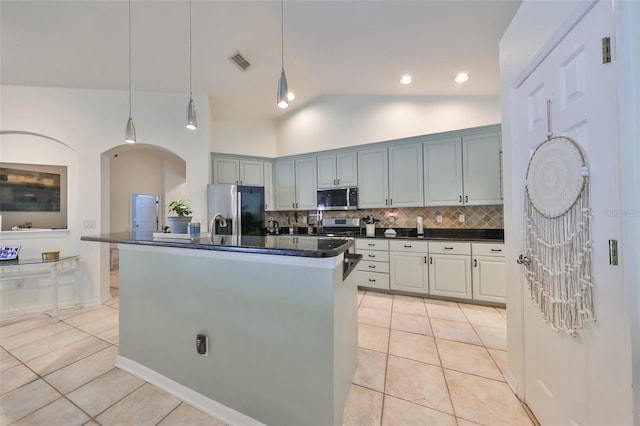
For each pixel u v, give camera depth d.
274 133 4.97
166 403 1.51
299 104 4.60
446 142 3.36
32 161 2.94
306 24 2.46
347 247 1.28
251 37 2.67
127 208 5.48
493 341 2.17
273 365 1.28
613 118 0.84
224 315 1.41
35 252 2.90
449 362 1.88
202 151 3.57
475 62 2.80
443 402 1.49
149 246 1.67
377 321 2.58
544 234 1.19
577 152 0.97
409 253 3.30
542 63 1.20
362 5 2.15
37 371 1.80
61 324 2.59
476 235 3.35
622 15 0.79
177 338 1.58
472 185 3.22
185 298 1.54
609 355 0.87
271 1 2.19
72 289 3.05
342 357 1.34
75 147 3.05
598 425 0.92
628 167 0.78
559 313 1.10
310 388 1.20
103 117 3.17
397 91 3.78
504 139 1.59
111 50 2.63
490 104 3.46
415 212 3.79
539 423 1.30
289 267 1.24
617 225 0.83
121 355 1.85
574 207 1.00
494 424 1.33
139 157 5.64
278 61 3.11
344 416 1.39
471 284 2.97
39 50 2.50
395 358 1.93
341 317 1.32
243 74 3.35
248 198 3.84
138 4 2.18
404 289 3.33
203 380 1.48
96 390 1.61
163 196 5.71
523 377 1.46
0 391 1.60
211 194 3.58
